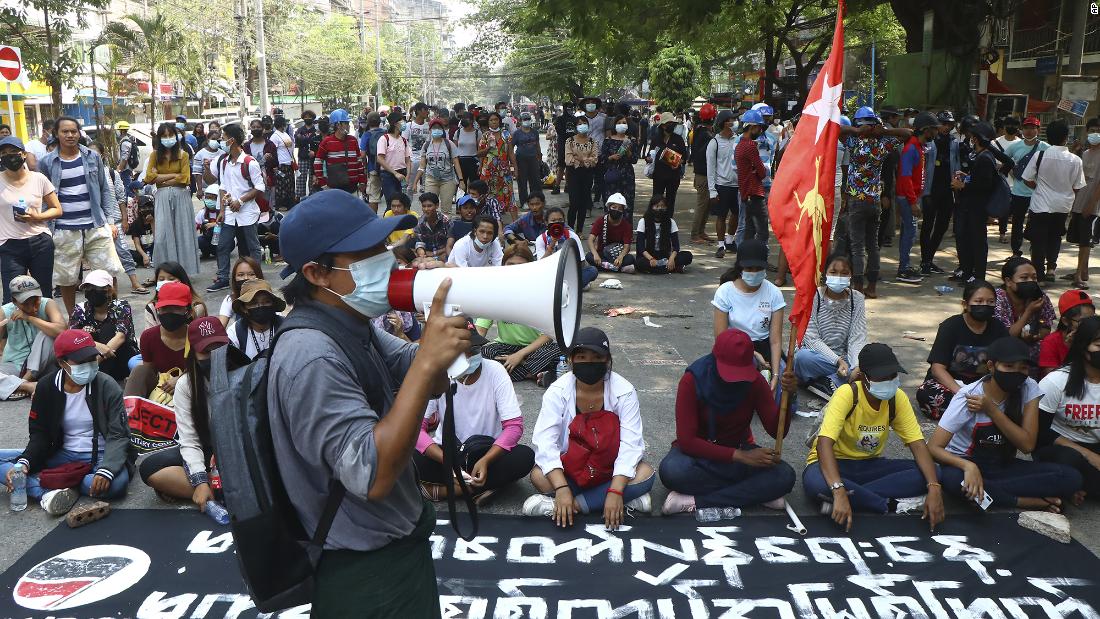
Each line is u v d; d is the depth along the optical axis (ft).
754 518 14.83
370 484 6.38
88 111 91.76
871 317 27.58
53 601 12.39
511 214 45.14
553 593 12.55
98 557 13.53
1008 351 14.58
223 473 6.90
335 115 44.45
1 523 14.79
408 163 44.50
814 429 17.69
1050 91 67.41
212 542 13.97
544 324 6.47
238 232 31.58
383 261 6.82
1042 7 71.82
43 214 25.91
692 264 36.70
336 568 7.18
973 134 30.81
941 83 52.31
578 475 14.71
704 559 13.48
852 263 29.73
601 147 52.54
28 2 62.75
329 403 6.53
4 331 22.20
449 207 43.04
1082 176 30.63
